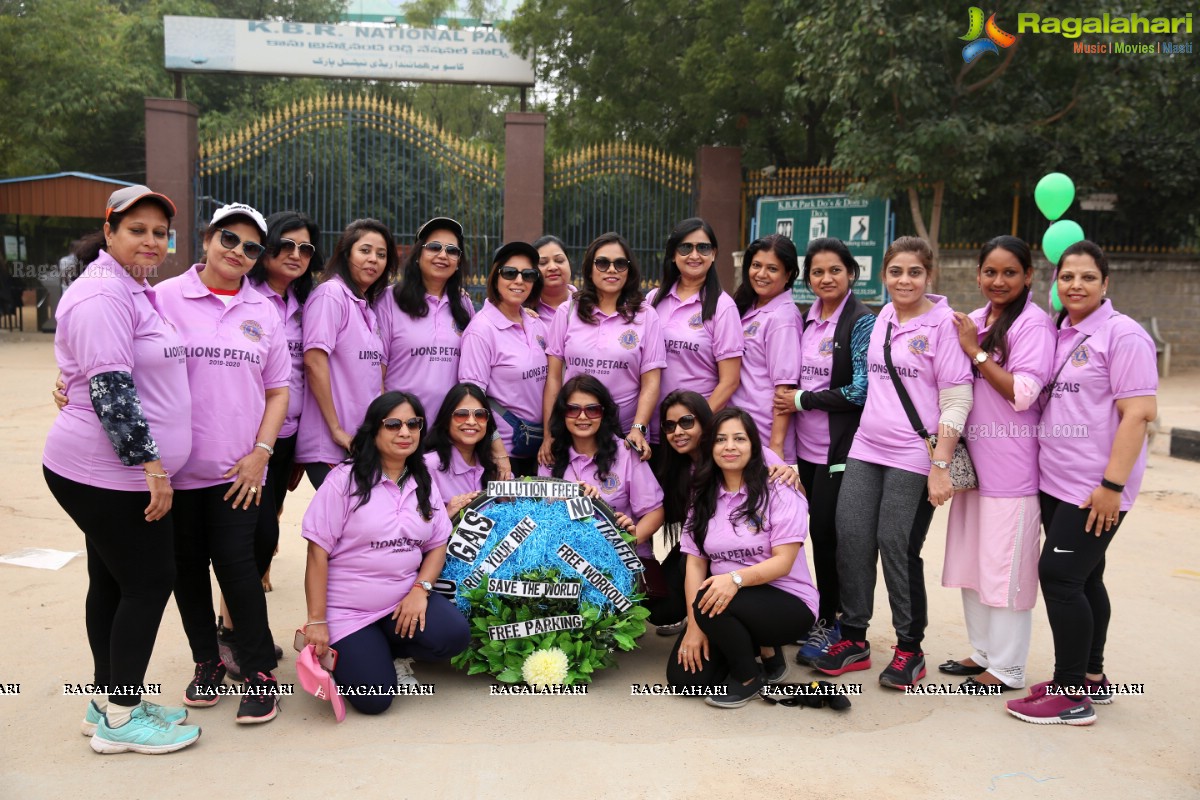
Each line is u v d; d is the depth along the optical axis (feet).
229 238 10.26
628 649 12.46
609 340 13.53
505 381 13.83
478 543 12.01
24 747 9.96
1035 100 38.60
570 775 9.57
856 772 9.78
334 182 48.26
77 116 66.80
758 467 11.96
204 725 10.68
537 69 52.37
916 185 37.96
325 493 11.30
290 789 9.18
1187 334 47.85
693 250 13.60
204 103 71.77
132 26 69.05
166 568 9.87
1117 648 13.58
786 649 14.02
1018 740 10.63
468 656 11.90
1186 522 21.01
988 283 11.82
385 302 13.78
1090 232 47.09
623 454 13.19
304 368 13.17
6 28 54.39
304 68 47.44
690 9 49.24
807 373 13.60
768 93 47.21
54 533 18.10
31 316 69.05
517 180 45.32
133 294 9.54
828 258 13.42
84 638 13.03
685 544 12.48
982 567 11.93
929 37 34.45
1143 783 9.64
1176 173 44.01
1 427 28.53
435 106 75.51
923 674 12.43
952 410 11.71
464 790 9.22
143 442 9.13
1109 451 10.98
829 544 13.44
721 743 10.42
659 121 53.21
